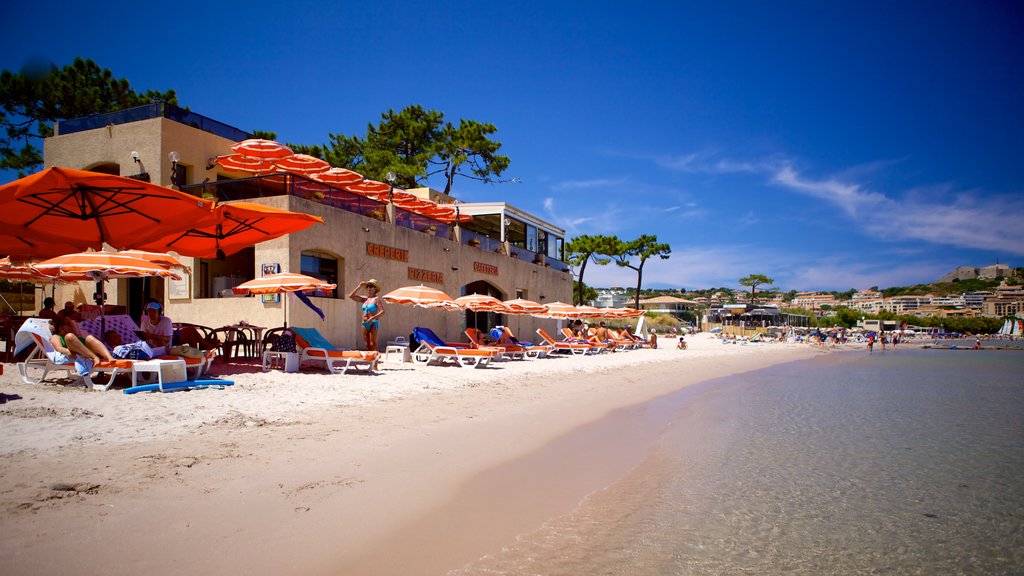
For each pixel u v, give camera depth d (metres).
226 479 4.72
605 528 4.41
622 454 6.83
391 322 19.23
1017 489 5.90
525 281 29.33
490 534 4.11
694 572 3.73
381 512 4.30
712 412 10.53
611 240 51.94
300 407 7.95
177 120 18.05
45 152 18.95
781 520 4.82
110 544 3.43
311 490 4.62
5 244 11.93
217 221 11.21
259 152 17.41
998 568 4.04
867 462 6.90
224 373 11.02
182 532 3.67
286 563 3.38
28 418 6.32
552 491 5.21
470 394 10.51
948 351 45.12
